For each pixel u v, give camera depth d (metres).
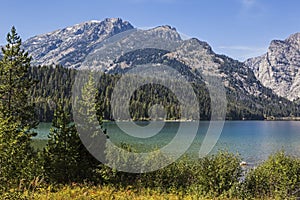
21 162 11.59
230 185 13.37
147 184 13.60
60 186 12.88
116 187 13.15
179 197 12.56
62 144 13.55
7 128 11.13
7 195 9.63
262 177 13.92
